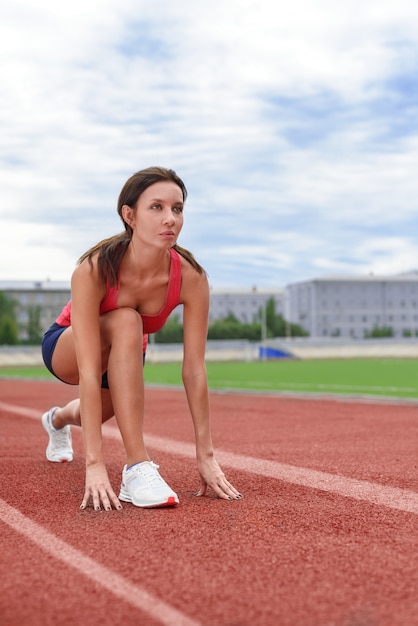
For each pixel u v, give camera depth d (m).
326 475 4.04
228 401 10.54
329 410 8.71
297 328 94.00
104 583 2.16
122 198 3.26
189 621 1.85
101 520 2.96
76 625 1.84
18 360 50.25
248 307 114.31
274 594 2.04
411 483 3.77
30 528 2.84
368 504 3.25
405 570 2.26
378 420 7.35
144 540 2.63
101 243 3.33
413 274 125.19
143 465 3.26
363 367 28.08
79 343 3.27
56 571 2.28
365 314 106.75
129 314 3.30
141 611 1.92
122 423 3.32
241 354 52.00
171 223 3.15
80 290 3.26
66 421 4.48
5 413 9.02
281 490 3.59
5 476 4.12
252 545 2.55
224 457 4.79
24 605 1.98
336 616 1.87
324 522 2.90
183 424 7.18
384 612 1.90
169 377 21.58
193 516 3.01
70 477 4.06
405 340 57.34
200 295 3.48
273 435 6.12
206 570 2.27
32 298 98.94
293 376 20.45
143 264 3.28
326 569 2.27
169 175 3.21
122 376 3.29
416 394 12.09
